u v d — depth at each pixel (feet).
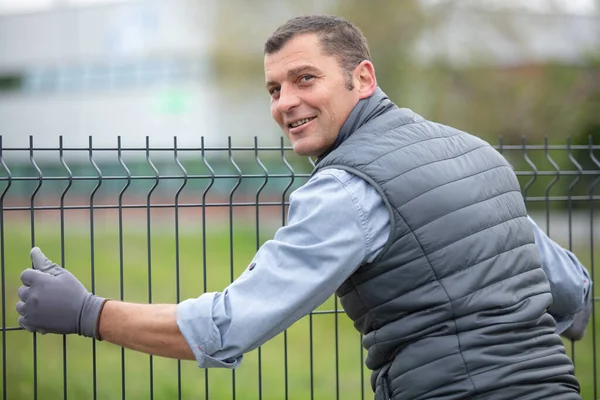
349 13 64.44
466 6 63.82
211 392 22.25
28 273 6.82
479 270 6.79
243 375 24.47
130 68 114.73
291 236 6.72
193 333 6.52
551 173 12.36
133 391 22.02
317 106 7.36
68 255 55.11
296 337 30.17
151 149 10.04
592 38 66.13
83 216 84.74
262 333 6.56
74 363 25.21
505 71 64.28
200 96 105.91
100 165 87.40
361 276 6.95
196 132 106.83
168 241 65.00
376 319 7.00
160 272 47.16
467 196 6.96
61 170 89.71
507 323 6.73
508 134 62.85
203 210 10.50
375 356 7.20
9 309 31.63
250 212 73.77
